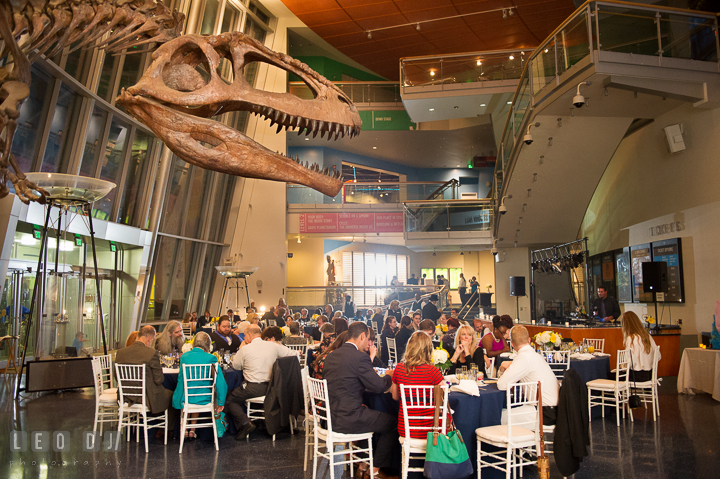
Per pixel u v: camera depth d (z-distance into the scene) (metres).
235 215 18.80
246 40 3.15
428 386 4.41
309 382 5.07
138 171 13.09
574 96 9.45
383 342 11.24
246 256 18.89
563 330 11.42
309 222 19.89
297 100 3.11
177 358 7.13
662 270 10.33
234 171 3.00
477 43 20.80
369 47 21.27
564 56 9.73
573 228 14.62
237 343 8.73
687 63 9.19
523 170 12.71
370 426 4.77
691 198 10.58
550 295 17.19
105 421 6.61
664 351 10.48
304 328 13.70
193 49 3.15
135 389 6.04
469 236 17.64
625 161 13.38
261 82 18.50
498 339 8.32
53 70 9.11
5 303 10.48
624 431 6.42
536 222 14.46
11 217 8.32
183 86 3.11
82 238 11.42
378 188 20.31
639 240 12.67
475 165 26.05
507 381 4.93
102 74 10.89
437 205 17.94
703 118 10.20
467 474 4.07
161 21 3.26
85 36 3.22
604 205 14.80
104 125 11.34
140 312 13.47
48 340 8.99
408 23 18.72
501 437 4.52
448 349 8.39
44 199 3.71
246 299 18.73
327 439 4.73
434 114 17.47
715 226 9.88
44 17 3.01
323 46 21.28
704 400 8.20
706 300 10.17
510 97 15.84
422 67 15.99
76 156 10.34
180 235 15.96
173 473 5.00
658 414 7.27
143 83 2.95
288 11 18.88
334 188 3.12
